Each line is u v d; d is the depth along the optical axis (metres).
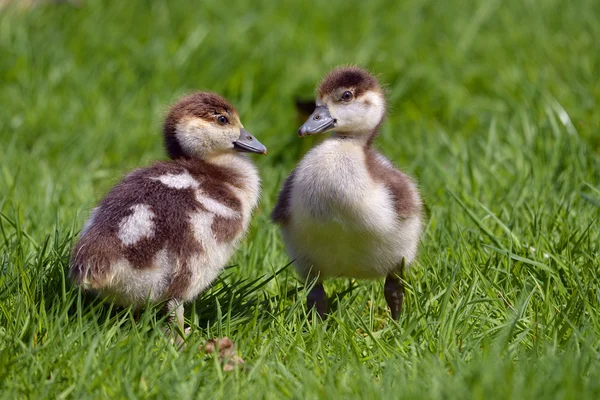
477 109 17.50
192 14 21.62
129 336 9.01
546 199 13.00
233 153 10.83
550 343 9.06
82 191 14.50
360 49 19.64
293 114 17.59
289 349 9.19
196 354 9.08
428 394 7.91
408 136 16.89
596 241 11.38
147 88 18.44
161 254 9.48
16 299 9.59
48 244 11.29
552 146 14.78
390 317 10.30
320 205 10.09
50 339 8.78
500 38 19.77
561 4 21.36
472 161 14.82
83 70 18.80
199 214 9.77
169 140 10.82
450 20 21.02
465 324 9.65
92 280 9.34
